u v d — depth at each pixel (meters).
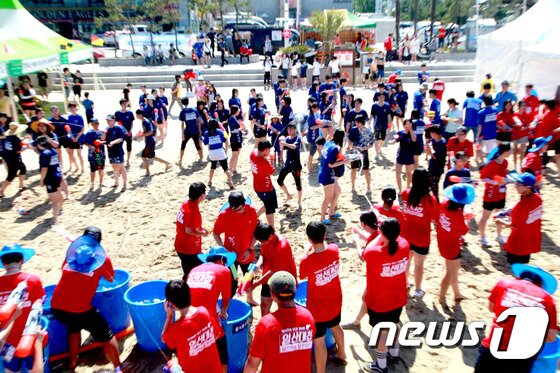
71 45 19.84
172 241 9.12
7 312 4.51
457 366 5.67
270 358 3.98
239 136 12.66
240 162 14.08
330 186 9.27
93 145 11.77
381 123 13.61
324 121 12.92
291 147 10.00
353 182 11.34
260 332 3.96
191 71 23.86
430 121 13.00
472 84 27.00
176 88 21.23
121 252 8.67
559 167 11.97
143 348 5.82
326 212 10.03
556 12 16.33
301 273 5.11
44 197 11.67
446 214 6.32
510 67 19.97
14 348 4.64
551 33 15.69
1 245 9.04
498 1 44.19
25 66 16.17
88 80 28.50
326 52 30.83
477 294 7.09
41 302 4.89
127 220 10.14
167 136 17.44
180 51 36.88
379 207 6.62
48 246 9.04
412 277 7.60
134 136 17.02
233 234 6.57
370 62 27.27
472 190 6.15
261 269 6.00
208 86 18.22
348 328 6.43
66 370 5.61
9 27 17.70
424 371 5.59
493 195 8.20
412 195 6.45
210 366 4.45
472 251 8.42
